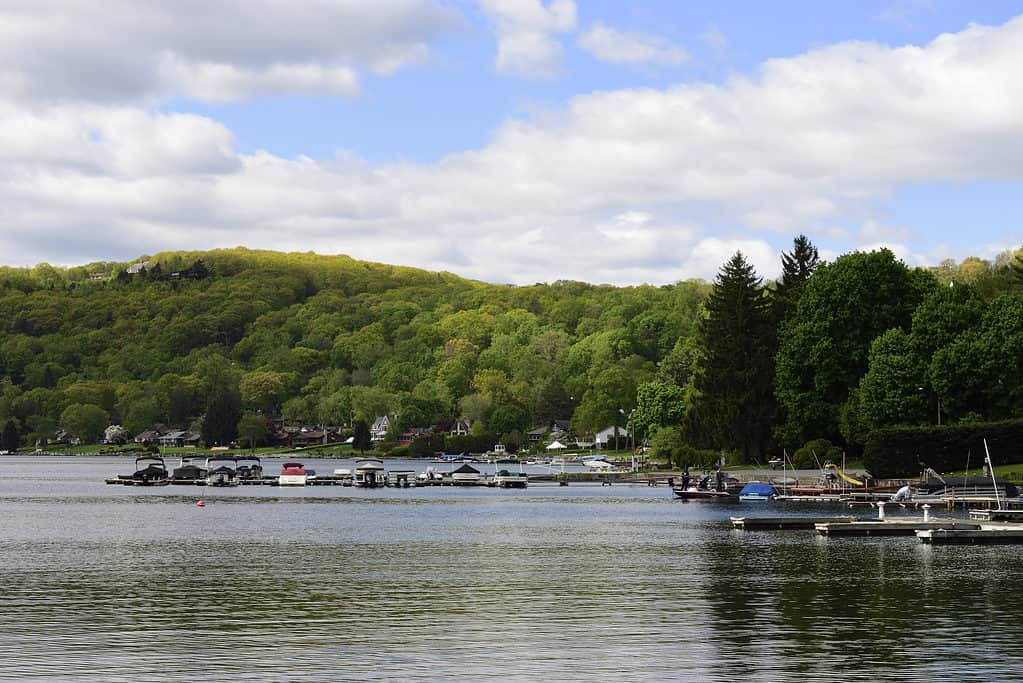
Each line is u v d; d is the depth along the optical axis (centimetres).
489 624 5534
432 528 10619
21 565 7744
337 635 5281
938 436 14162
